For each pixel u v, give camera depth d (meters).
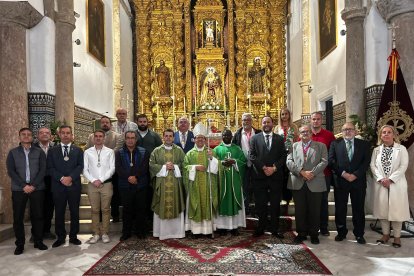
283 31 15.01
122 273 4.73
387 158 5.86
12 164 5.84
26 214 7.27
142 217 6.39
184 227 6.50
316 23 11.30
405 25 6.91
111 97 12.41
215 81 14.80
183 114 14.77
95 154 6.26
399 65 6.91
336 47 9.62
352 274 4.61
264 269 4.81
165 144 6.55
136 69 15.13
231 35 14.97
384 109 6.89
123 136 6.91
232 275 4.59
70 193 6.06
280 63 14.91
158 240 6.30
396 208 5.65
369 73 7.68
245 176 7.13
